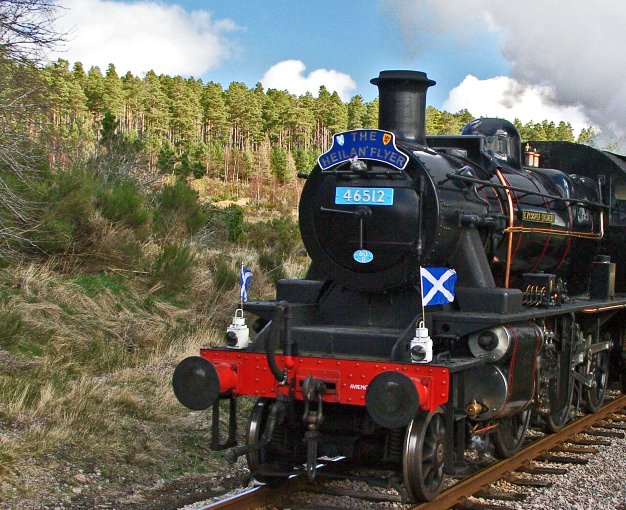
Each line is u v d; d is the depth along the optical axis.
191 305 11.64
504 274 7.42
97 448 6.80
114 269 11.38
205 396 5.84
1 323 8.82
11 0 10.44
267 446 6.31
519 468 6.91
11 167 10.55
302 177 6.92
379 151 6.31
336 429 6.08
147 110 71.00
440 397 5.46
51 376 8.20
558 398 8.10
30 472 6.18
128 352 9.71
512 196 7.38
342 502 5.93
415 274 6.35
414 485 5.60
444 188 6.35
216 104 77.81
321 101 84.62
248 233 17.44
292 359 5.88
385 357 6.02
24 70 11.30
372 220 6.38
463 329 6.06
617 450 7.73
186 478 6.62
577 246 9.10
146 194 14.84
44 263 10.85
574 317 8.31
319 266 6.74
